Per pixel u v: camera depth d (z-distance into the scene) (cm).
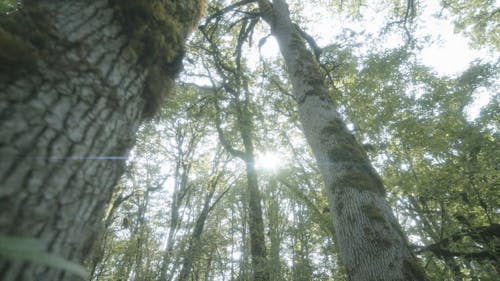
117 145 149
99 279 1010
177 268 939
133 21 168
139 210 1174
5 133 109
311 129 527
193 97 1106
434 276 625
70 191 120
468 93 1112
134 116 165
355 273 356
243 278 866
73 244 119
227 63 1160
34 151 113
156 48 175
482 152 727
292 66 637
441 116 878
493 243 619
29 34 129
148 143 1252
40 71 126
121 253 1058
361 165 448
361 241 366
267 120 1160
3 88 115
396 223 390
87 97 137
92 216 132
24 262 99
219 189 1667
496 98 907
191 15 213
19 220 101
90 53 146
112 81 150
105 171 141
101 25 156
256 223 909
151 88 176
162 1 182
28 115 116
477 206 698
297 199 943
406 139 793
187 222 1316
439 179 698
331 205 431
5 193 101
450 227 666
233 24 947
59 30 141
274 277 746
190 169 1554
